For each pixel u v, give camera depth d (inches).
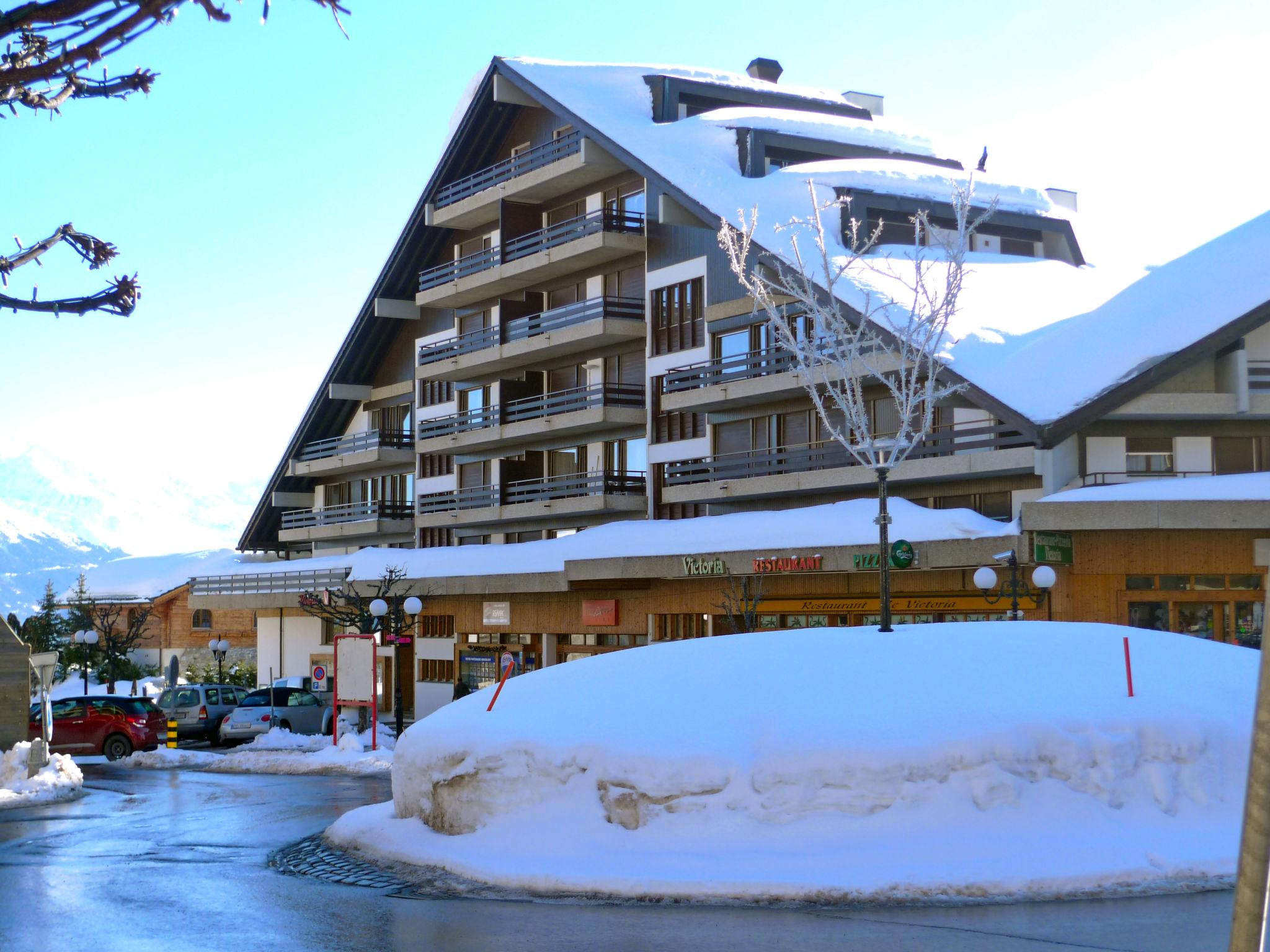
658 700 567.8
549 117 1979.6
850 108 2114.9
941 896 449.1
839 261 1469.0
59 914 458.9
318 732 1640.0
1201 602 1199.6
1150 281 1510.8
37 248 251.9
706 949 378.9
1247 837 185.3
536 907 456.1
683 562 1507.1
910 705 525.3
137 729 1379.2
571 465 1914.4
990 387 1307.8
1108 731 510.9
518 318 1966.0
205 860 593.6
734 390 1568.7
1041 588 1198.9
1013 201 1770.4
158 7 193.2
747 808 500.7
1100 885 454.0
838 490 1503.4
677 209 1652.3
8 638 1135.0
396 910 453.4
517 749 553.3
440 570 1935.3
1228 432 1322.6
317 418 2438.5
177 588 2797.7
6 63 198.4
